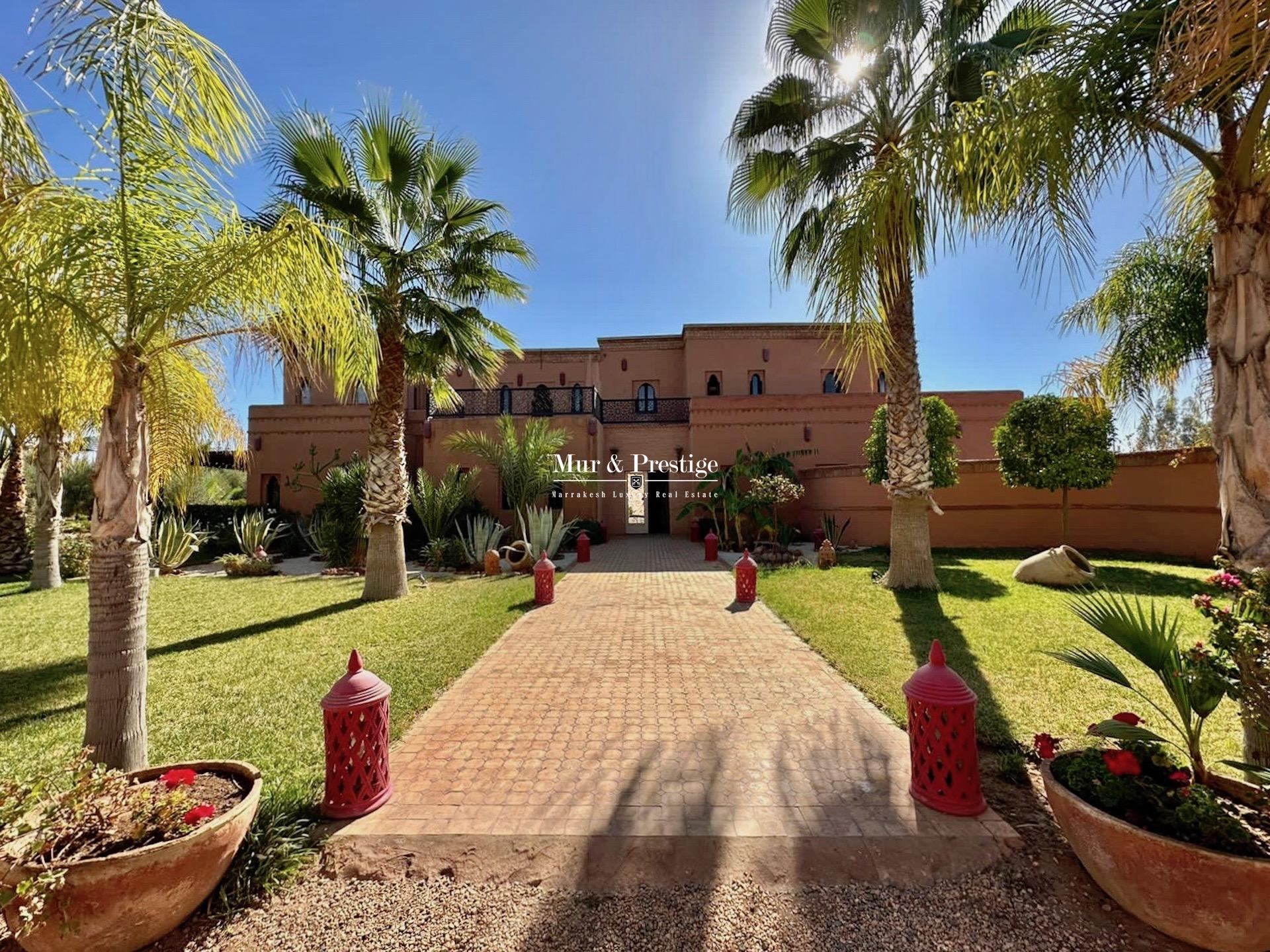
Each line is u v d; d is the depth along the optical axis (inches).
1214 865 62.4
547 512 469.7
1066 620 220.8
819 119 264.7
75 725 144.1
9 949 66.4
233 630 239.5
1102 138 94.8
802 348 793.6
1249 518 82.6
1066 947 68.9
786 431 680.4
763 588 314.8
